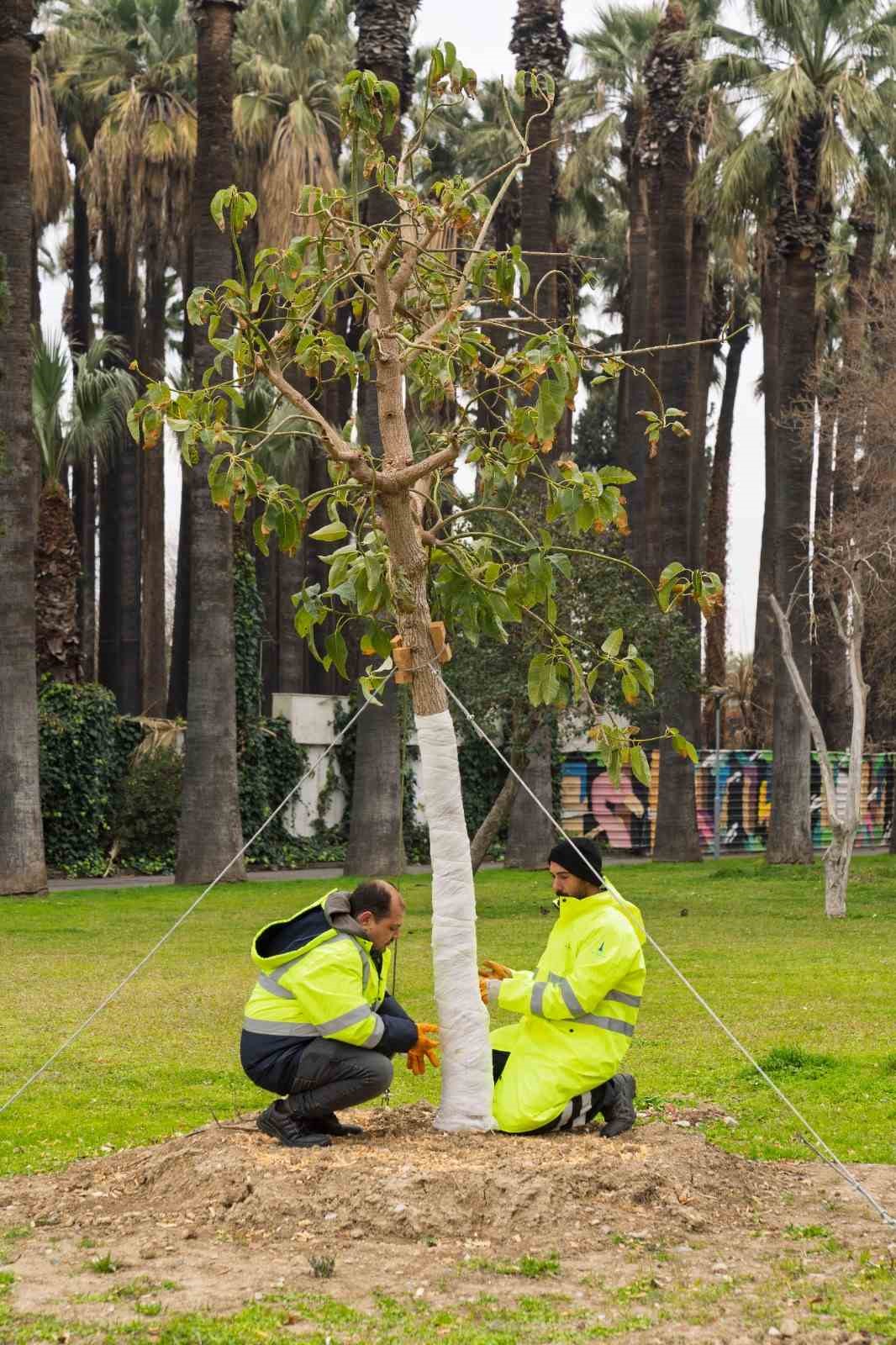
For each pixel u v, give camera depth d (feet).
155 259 138.72
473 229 26.86
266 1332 15.72
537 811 104.99
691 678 74.64
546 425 22.97
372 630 25.66
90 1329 15.75
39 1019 41.42
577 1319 16.40
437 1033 23.98
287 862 111.86
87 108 144.97
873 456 95.81
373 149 26.43
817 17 100.63
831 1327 16.20
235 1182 20.86
